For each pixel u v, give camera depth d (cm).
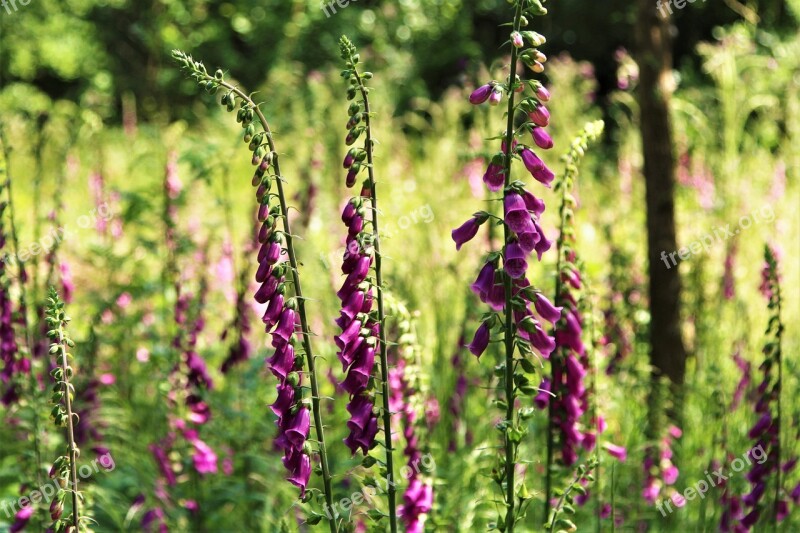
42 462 476
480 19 2186
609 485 495
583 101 1193
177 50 298
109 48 2334
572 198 390
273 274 306
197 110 1756
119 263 678
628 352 607
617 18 1020
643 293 675
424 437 406
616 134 1219
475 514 511
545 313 311
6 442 607
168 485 541
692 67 1648
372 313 318
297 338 321
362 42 1967
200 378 534
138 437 612
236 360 582
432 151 1262
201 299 592
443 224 891
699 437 600
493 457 529
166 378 540
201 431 573
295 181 965
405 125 1659
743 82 1105
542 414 523
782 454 504
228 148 804
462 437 546
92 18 2348
